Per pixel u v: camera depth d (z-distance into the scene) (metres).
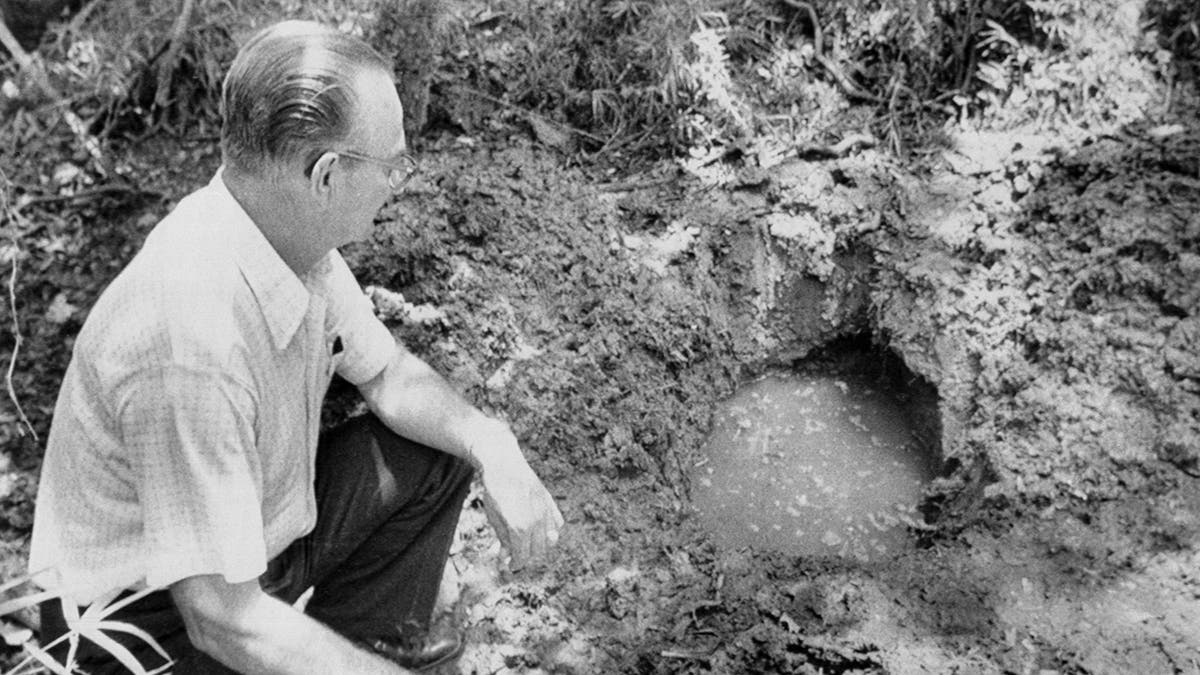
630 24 3.22
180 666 1.89
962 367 2.82
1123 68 3.07
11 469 2.70
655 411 2.84
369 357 2.06
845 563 2.58
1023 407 2.68
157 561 1.63
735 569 2.54
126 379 1.58
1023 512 2.55
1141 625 2.30
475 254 2.94
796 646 2.33
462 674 2.36
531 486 2.00
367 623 2.20
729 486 2.86
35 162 3.09
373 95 1.63
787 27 3.33
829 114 3.25
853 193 3.08
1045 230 2.89
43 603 1.91
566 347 2.86
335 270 1.98
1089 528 2.49
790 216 3.08
